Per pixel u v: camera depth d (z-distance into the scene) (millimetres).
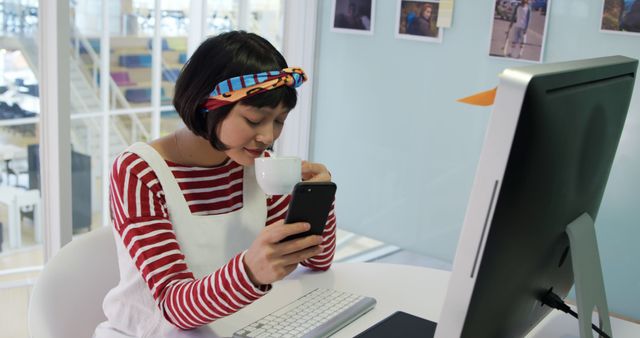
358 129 3244
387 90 3119
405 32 3016
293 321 1163
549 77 741
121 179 1242
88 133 2660
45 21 2379
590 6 2561
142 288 1225
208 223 1324
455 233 3012
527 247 844
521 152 730
